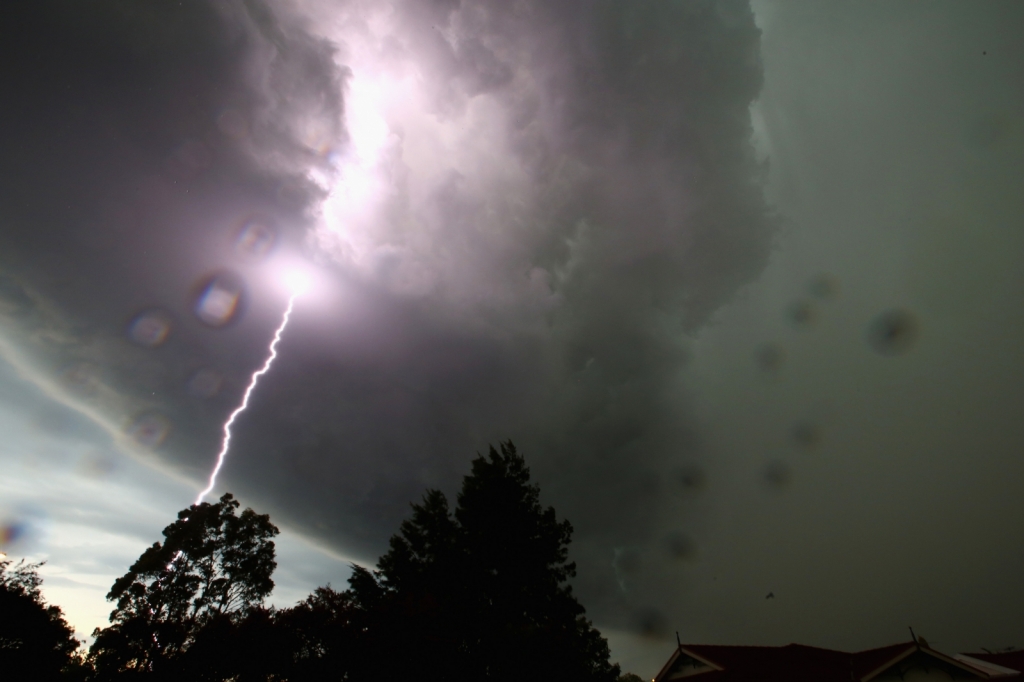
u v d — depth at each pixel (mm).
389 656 17297
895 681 16516
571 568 24281
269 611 23922
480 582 22062
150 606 28656
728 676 19234
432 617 18328
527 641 18172
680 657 22328
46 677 25094
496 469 25453
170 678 23969
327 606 21844
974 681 15461
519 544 23297
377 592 23266
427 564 23688
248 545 32938
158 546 30703
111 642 26297
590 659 21438
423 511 25922
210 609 30234
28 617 25000
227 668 21938
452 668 17484
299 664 20547
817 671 18891
